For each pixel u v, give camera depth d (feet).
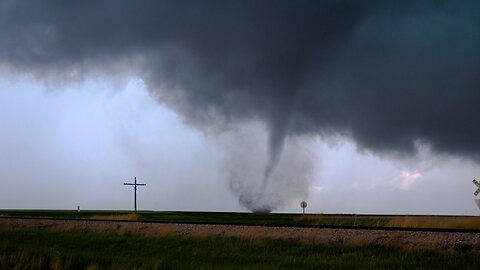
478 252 56.03
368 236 67.10
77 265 50.39
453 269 46.32
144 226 88.58
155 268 46.75
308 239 66.74
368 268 47.21
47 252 56.49
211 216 175.73
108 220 100.89
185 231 81.92
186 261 52.75
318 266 48.65
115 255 57.41
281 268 47.52
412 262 49.85
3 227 102.94
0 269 45.98
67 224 100.48
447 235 63.62
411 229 68.80
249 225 82.53
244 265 50.08
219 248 62.69
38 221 108.47
